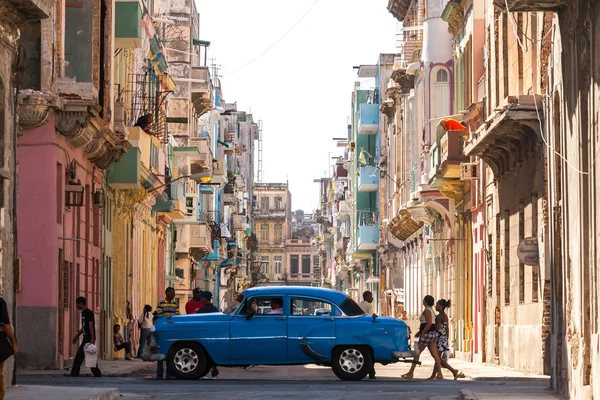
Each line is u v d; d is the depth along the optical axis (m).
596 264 19.36
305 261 189.38
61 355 32.53
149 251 54.41
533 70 32.34
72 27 35.03
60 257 32.75
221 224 95.44
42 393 20.02
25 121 30.53
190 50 69.56
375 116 80.94
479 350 41.81
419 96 54.38
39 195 31.34
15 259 22.36
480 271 42.00
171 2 70.50
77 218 35.72
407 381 27.64
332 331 27.39
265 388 24.34
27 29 30.75
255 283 158.50
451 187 46.22
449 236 49.62
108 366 34.59
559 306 22.92
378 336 27.47
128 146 38.81
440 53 49.62
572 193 21.52
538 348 31.38
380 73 80.31
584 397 19.69
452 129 43.47
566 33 22.00
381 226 78.25
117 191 44.12
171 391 23.16
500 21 36.47
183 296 70.38
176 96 67.00
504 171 37.03
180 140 65.62
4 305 17.31
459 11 46.06
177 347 27.62
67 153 33.50
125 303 45.84
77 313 35.53
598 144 19.25
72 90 31.80
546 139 26.22
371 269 85.50
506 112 31.11
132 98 46.66
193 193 68.56
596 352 18.88
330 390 23.72
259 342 27.38
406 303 69.38
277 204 191.25
